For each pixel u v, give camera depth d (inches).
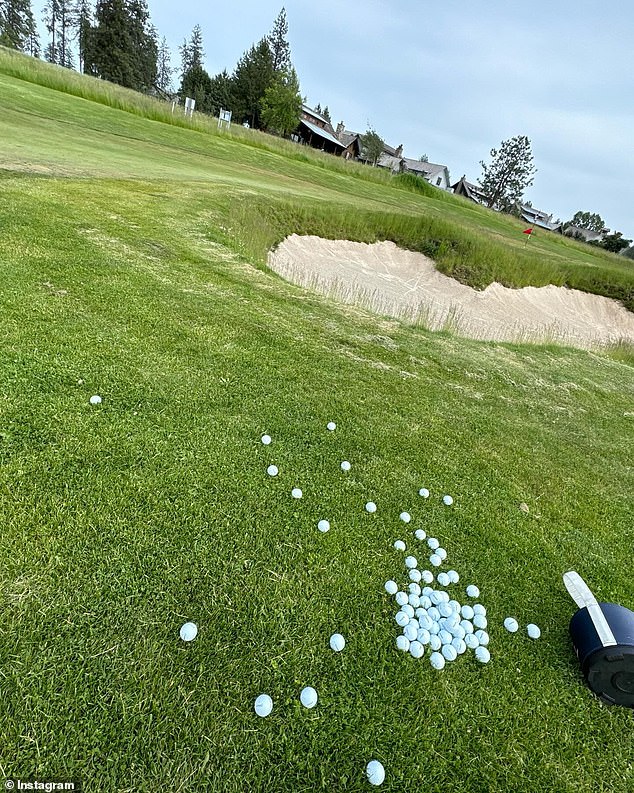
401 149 2488.9
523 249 716.7
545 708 72.6
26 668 61.7
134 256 223.6
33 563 75.2
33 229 211.0
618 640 72.3
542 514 124.1
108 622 69.5
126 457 102.0
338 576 87.1
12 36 2053.4
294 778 57.7
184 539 86.1
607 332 570.9
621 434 203.8
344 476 116.8
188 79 2218.3
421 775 61.1
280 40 2239.2
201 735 59.4
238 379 148.3
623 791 65.0
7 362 121.4
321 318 232.8
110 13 1918.1
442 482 125.6
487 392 206.2
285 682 67.6
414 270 551.2
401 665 73.9
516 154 2282.2
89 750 55.8
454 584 92.5
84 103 740.7
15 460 93.6
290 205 493.4
